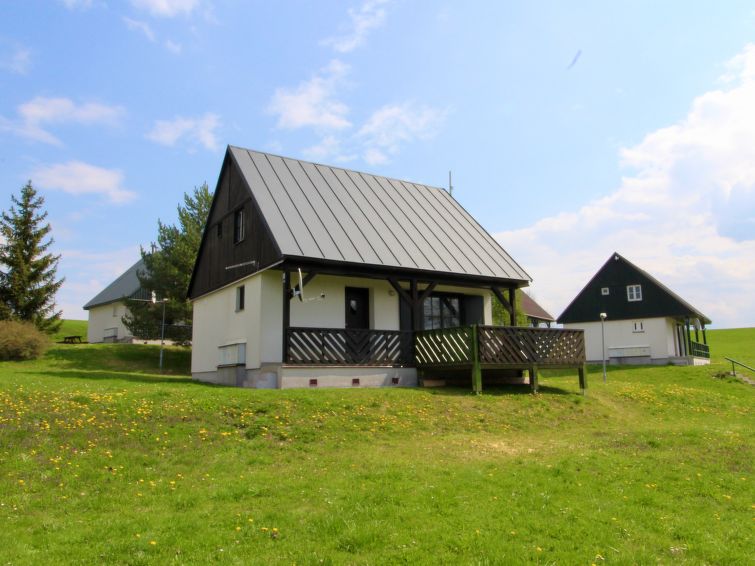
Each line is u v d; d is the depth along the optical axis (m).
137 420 11.03
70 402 11.49
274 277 17.86
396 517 7.11
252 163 20.50
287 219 17.94
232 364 18.50
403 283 20.14
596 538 6.82
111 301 40.47
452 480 8.69
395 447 11.06
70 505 7.56
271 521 6.97
